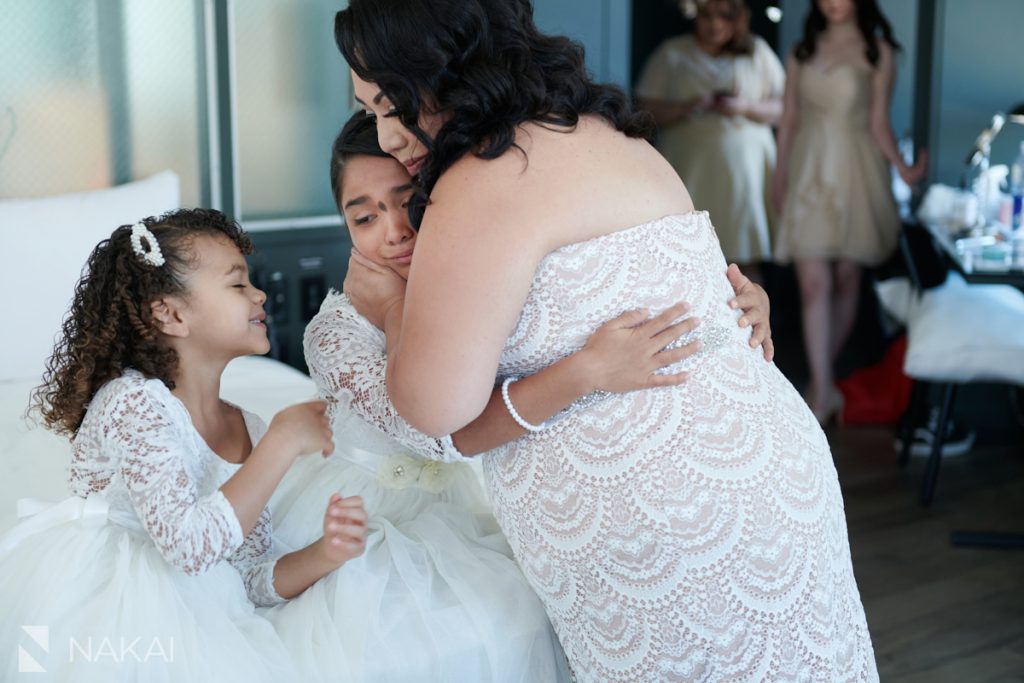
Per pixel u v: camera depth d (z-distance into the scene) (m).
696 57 5.23
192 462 1.53
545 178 1.34
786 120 4.69
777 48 5.34
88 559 1.46
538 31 1.45
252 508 1.45
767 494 1.37
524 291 1.33
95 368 1.51
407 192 1.53
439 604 1.57
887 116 4.52
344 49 1.38
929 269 4.21
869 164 4.55
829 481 1.47
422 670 1.48
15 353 2.82
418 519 1.73
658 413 1.37
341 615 1.50
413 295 1.33
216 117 3.30
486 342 1.31
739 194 5.31
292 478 1.81
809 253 4.60
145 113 3.21
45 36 3.04
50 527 1.50
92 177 3.17
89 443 1.50
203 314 1.53
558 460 1.40
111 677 1.36
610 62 4.07
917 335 3.71
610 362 1.34
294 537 1.75
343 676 1.43
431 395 1.31
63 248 2.89
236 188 3.36
